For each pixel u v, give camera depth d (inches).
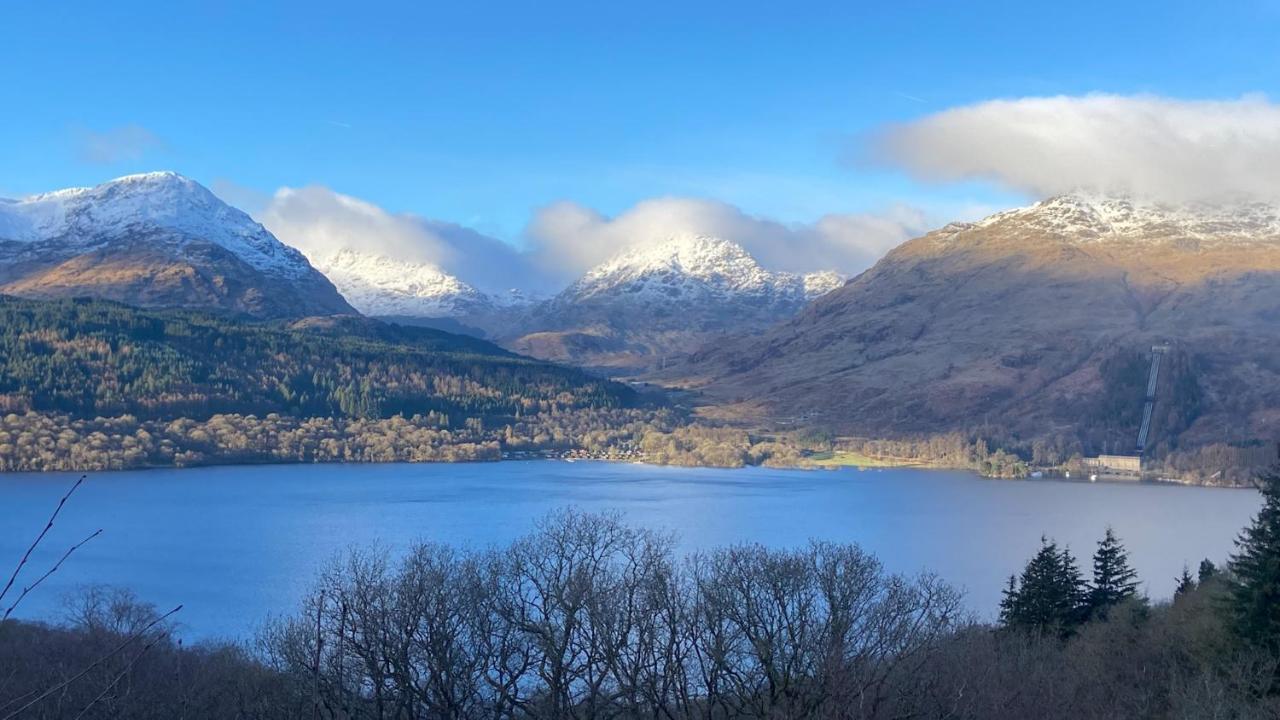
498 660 2500.0
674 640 2330.2
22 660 2746.1
